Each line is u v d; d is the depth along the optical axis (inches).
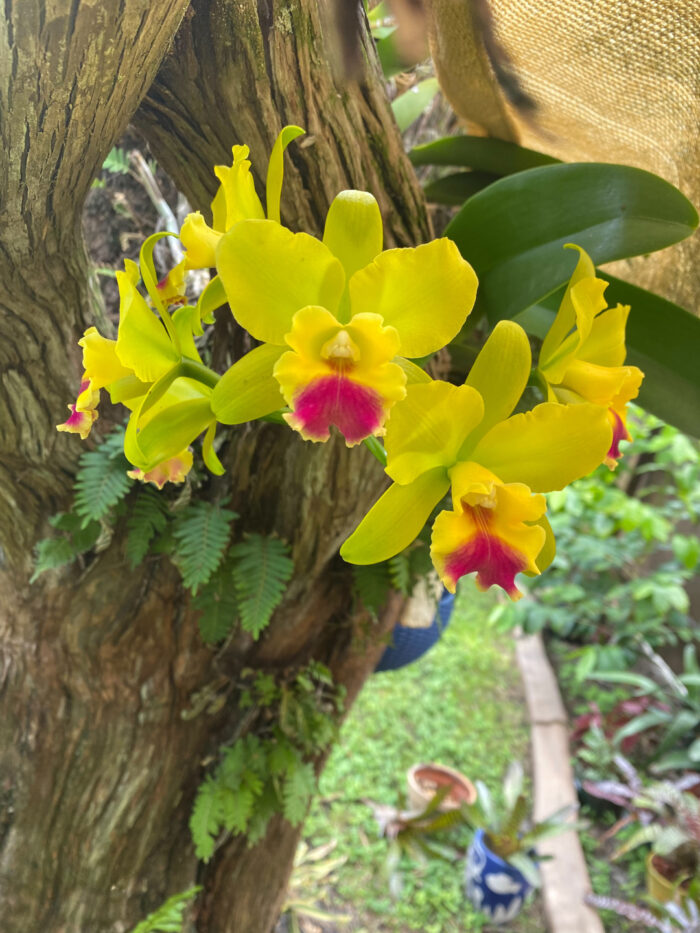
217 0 11.4
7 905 22.4
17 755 21.5
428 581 20.9
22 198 12.3
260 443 17.6
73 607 19.5
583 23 13.7
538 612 54.9
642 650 58.1
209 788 21.8
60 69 10.3
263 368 9.8
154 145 14.0
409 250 8.9
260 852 25.3
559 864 44.8
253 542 18.5
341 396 9.3
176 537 18.1
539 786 49.8
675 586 52.0
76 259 14.7
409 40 15.9
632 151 16.9
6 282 13.9
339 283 9.2
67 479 17.7
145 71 11.2
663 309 16.1
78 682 20.6
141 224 23.5
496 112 17.5
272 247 8.8
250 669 21.6
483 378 10.2
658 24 13.4
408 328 9.5
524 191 15.2
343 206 9.0
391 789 48.4
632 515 52.2
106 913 23.1
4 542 18.8
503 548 10.5
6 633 20.4
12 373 15.4
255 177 13.7
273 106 12.8
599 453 10.4
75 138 11.6
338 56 12.8
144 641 20.2
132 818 22.3
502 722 55.6
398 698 56.2
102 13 9.7
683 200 13.6
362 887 42.6
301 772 22.3
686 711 51.0
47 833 22.0
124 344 9.8
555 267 14.6
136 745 21.5
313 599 20.7
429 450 10.3
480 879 40.3
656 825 42.5
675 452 50.7
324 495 17.7
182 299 13.0
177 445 10.6
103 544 18.5
